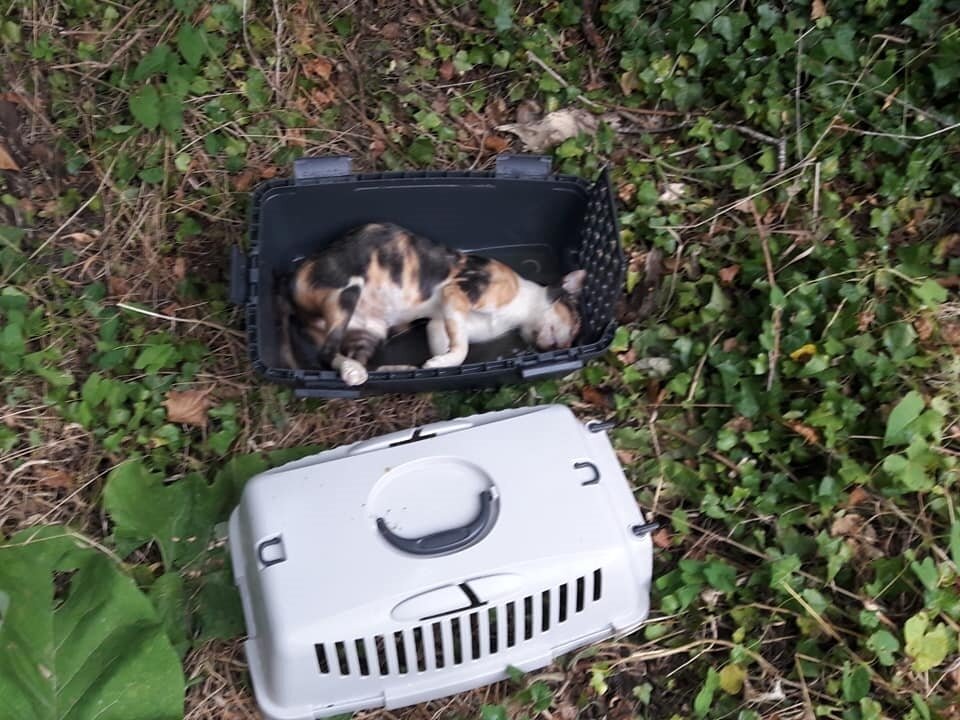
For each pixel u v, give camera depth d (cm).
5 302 108
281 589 84
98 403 105
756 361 109
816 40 128
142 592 92
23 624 87
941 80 122
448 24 140
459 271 113
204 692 92
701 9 129
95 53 126
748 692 94
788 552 101
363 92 135
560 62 139
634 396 114
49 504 101
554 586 88
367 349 113
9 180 118
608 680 96
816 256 116
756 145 129
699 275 122
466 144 135
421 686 89
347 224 119
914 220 121
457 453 93
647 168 130
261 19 132
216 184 124
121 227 119
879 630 94
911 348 107
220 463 107
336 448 98
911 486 98
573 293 116
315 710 87
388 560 86
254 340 101
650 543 94
